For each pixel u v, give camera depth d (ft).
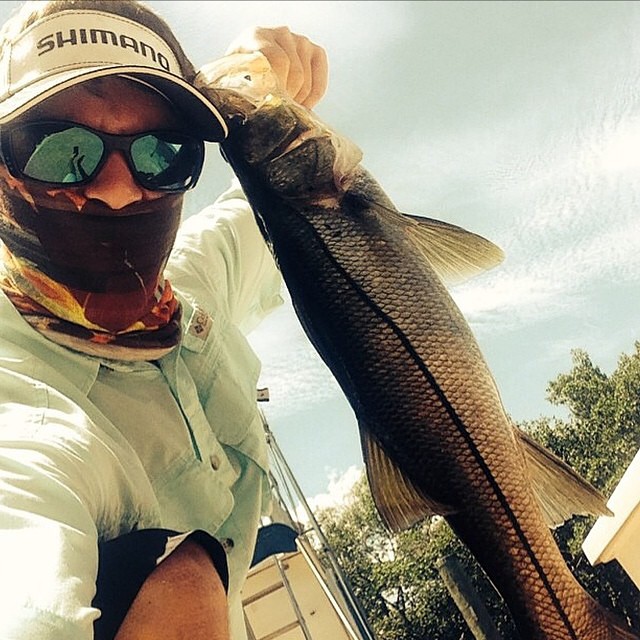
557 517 1.76
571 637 1.76
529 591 1.80
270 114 2.02
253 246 2.65
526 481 1.79
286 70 2.13
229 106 2.04
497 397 1.86
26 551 1.17
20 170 1.67
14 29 1.77
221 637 1.36
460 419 1.85
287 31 2.17
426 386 1.88
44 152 1.67
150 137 1.75
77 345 1.74
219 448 1.97
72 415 1.53
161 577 1.39
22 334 1.70
